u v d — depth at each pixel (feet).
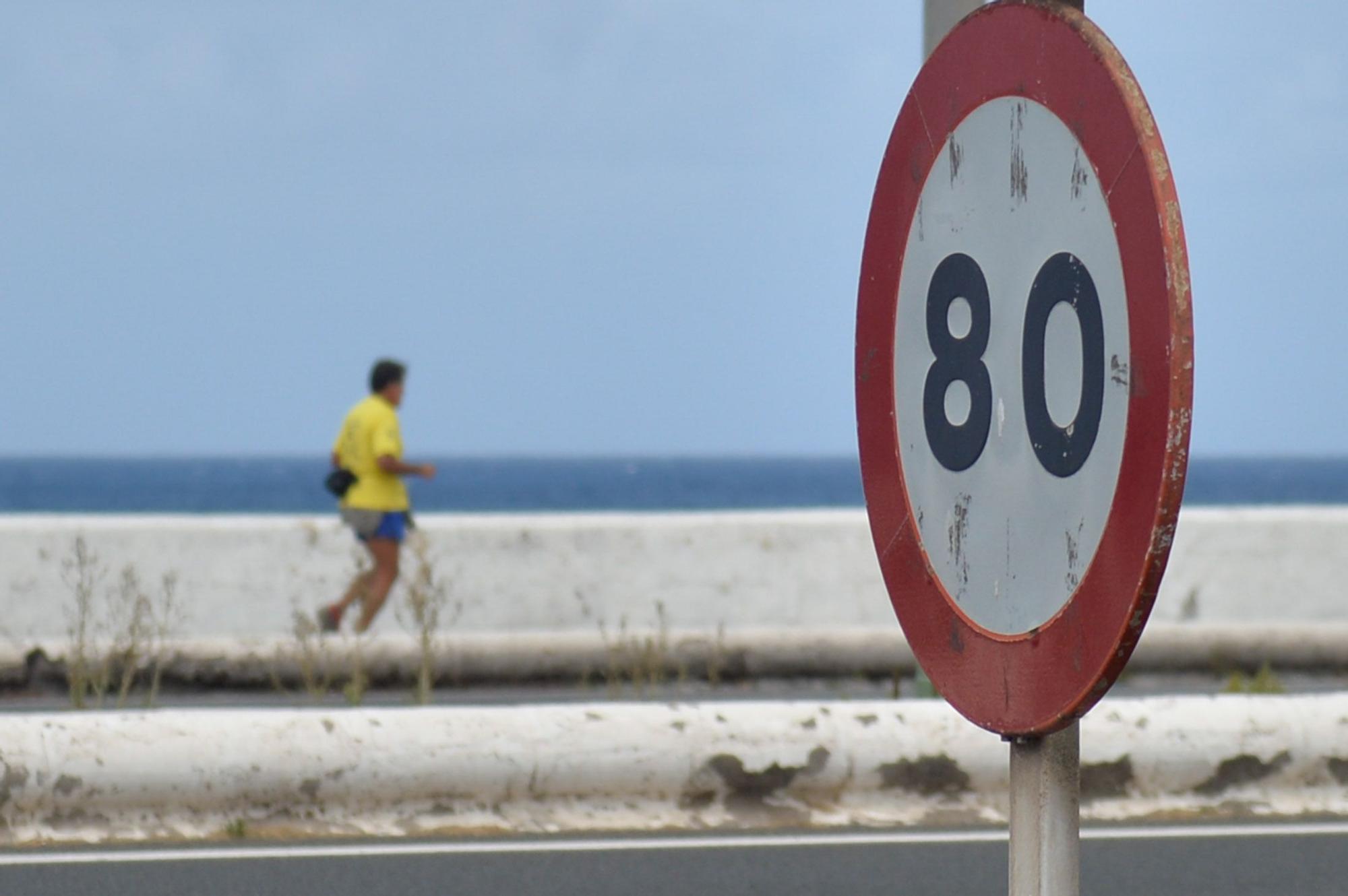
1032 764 26.00
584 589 163.43
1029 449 25.46
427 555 160.04
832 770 84.58
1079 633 24.27
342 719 82.12
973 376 26.89
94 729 80.02
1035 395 25.34
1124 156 23.13
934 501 28.02
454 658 131.23
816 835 82.53
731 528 166.71
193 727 80.74
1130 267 23.03
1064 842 25.85
